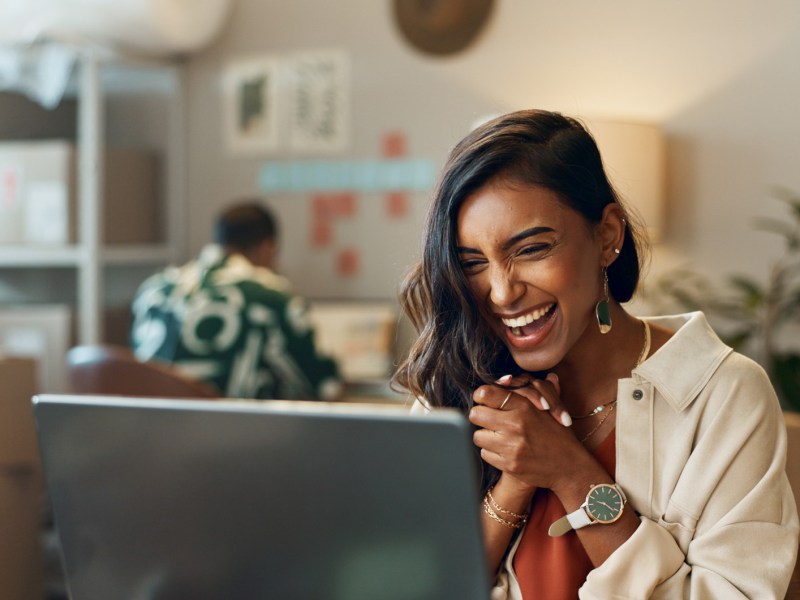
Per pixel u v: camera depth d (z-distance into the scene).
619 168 3.47
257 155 4.49
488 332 1.35
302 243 4.41
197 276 3.58
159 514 1.00
